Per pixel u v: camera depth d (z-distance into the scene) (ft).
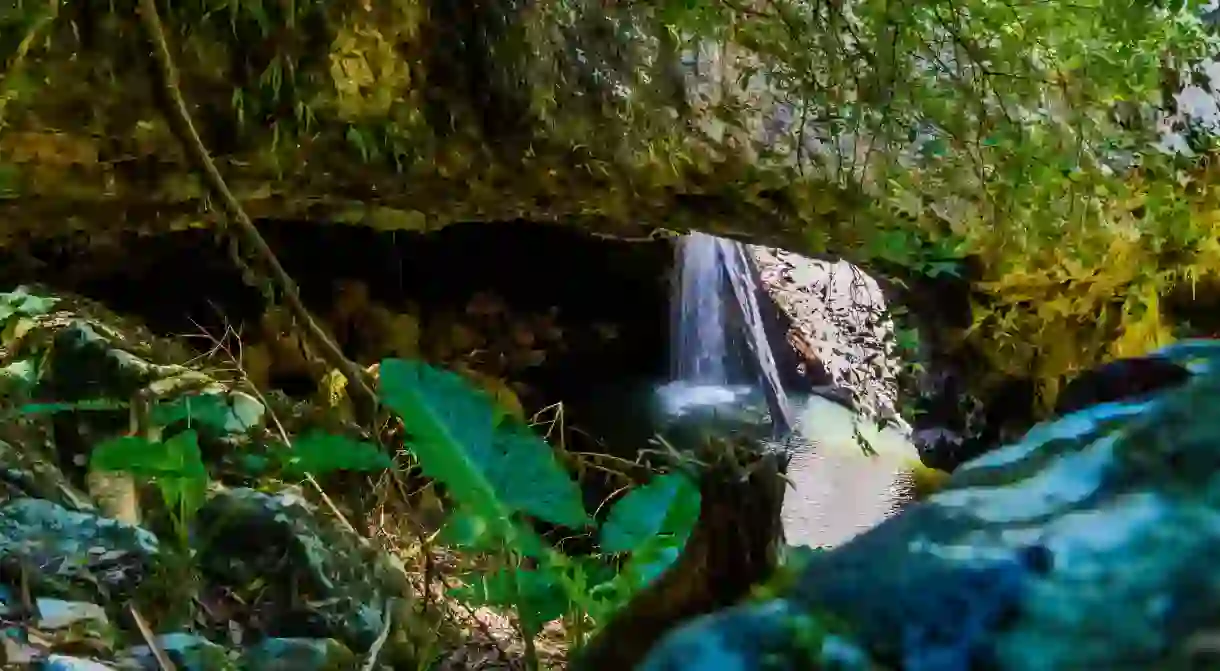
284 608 5.37
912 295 11.15
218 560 5.59
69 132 6.21
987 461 1.85
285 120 6.57
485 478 4.23
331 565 5.85
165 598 4.93
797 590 1.46
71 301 9.61
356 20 6.52
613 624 2.87
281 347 13.16
